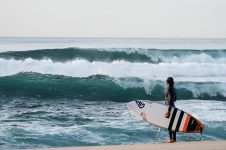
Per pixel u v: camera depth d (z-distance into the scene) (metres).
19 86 33.91
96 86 34.72
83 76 35.09
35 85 34.22
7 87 33.88
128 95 34.56
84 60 35.84
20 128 23.86
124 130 23.91
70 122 25.48
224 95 35.09
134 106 21.45
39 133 23.09
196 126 20.28
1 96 32.88
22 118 26.14
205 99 34.91
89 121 25.64
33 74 34.88
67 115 27.00
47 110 28.34
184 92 34.91
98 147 16.30
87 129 23.98
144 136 23.00
